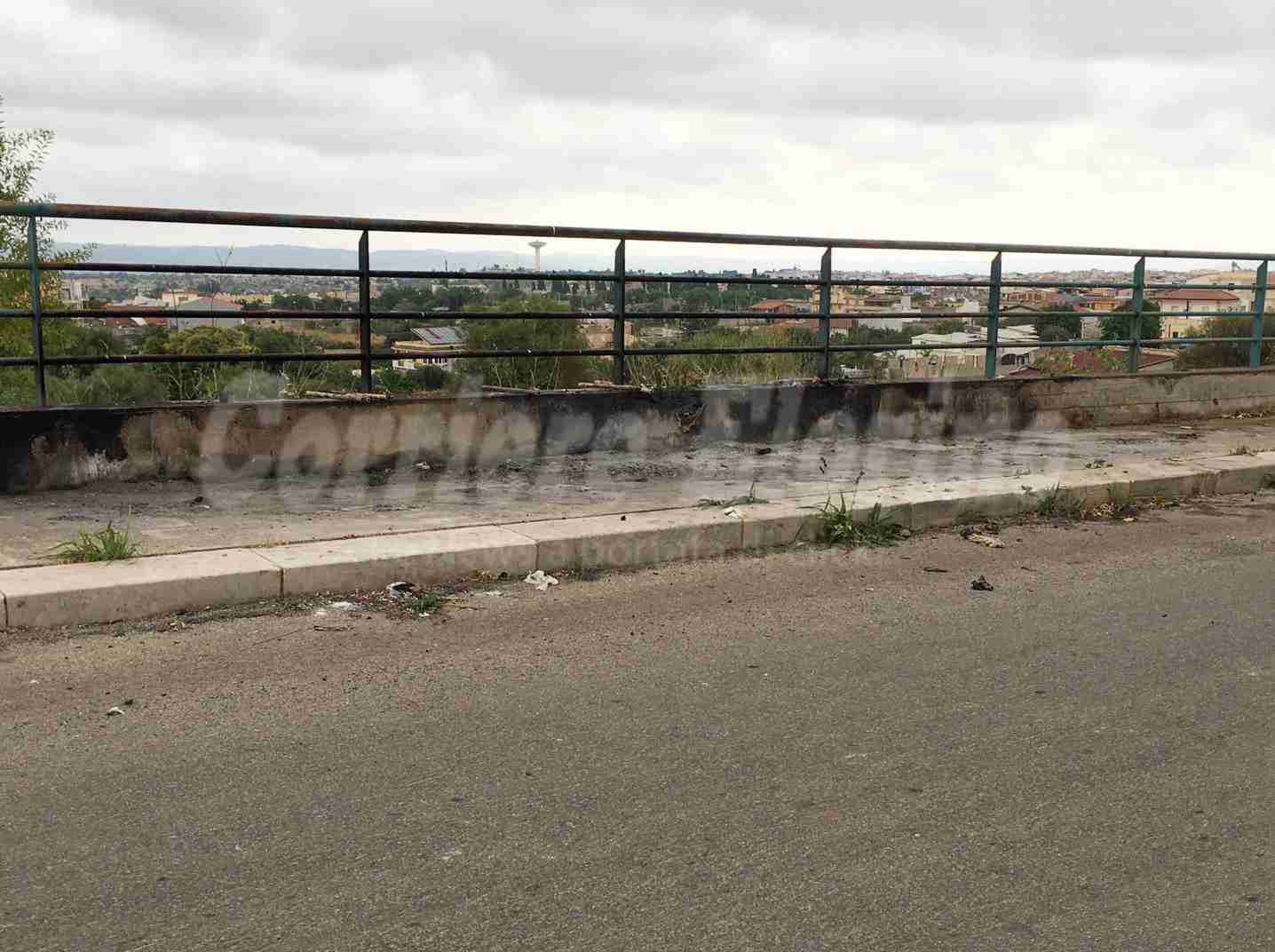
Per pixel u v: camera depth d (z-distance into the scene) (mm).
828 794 3885
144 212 7914
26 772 3904
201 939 2949
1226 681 5094
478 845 3475
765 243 10711
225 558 6113
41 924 3004
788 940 3012
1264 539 8047
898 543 7766
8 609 5332
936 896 3252
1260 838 3639
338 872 3297
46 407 7816
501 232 9328
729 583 6633
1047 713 4672
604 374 10984
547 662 5152
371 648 5273
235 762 4023
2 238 16938
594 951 2943
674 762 4113
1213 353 16219
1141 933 3086
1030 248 12320
